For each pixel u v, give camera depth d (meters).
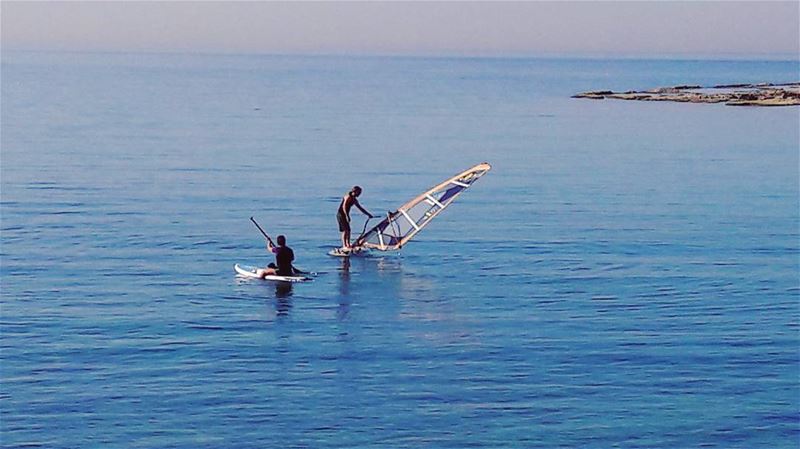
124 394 43.84
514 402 43.38
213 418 41.47
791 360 48.66
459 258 69.50
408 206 71.69
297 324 53.78
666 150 135.12
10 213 84.00
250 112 198.62
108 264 66.69
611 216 85.19
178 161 119.00
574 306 57.62
